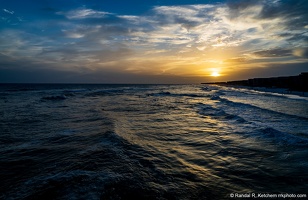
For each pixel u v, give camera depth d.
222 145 6.35
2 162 4.87
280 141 6.40
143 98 28.23
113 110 15.26
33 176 4.09
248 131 8.01
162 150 5.82
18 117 11.80
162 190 3.50
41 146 6.16
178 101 23.23
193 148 6.07
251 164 4.71
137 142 6.49
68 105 18.73
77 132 7.95
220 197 3.32
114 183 3.64
